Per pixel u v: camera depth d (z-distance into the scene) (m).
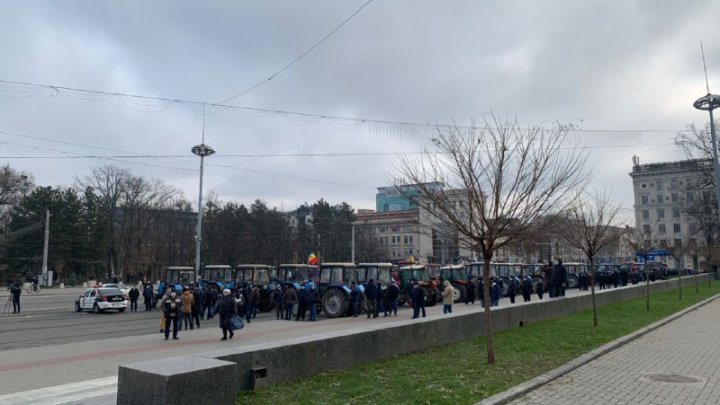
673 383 8.38
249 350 7.27
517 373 8.69
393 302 23.50
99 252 72.44
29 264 69.12
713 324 16.75
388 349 10.01
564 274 23.03
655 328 15.43
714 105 32.34
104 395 8.20
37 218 68.06
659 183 103.88
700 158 50.84
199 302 22.62
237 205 78.25
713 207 52.34
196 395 5.24
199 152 37.69
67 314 28.50
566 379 8.60
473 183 9.95
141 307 33.59
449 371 8.75
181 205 70.94
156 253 67.00
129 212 66.94
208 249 72.19
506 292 32.56
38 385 9.34
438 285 29.64
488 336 9.63
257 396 6.82
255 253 74.19
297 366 7.97
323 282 25.12
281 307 23.81
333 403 6.56
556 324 15.65
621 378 8.73
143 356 12.82
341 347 8.88
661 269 54.72
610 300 23.27
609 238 21.42
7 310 31.47
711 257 48.91
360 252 85.94
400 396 6.97
